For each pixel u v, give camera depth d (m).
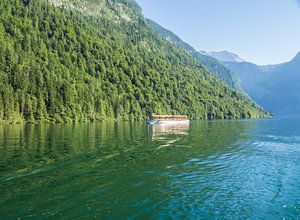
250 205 20.23
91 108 149.12
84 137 57.97
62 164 30.31
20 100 117.38
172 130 84.06
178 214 18.33
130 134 66.88
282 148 47.09
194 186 24.17
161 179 25.81
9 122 107.44
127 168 29.44
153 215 18.05
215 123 143.75
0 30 193.62
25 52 185.38
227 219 17.86
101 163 31.34
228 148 45.69
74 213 17.75
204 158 36.34
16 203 19.03
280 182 25.94
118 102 172.38
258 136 67.56
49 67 174.25
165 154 38.38
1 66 140.62
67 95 137.12
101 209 18.56
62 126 98.75
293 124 133.62
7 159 32.66
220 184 24.95
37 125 103.12
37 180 24.16
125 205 19.42
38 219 16.70
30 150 39.22
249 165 32.88
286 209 19.62
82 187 22.67
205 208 19.48
